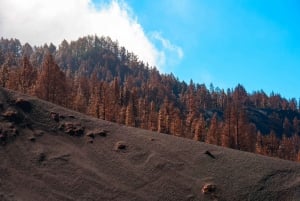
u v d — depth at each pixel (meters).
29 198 57.19
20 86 115.31
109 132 82.94
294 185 68.31
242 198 64.19
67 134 78.81
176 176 68.75
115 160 72.31
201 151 78.38
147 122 126.19
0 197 55.19
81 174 65.94
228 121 121.19
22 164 65.44
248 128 123.50
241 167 73.38
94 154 73.62
